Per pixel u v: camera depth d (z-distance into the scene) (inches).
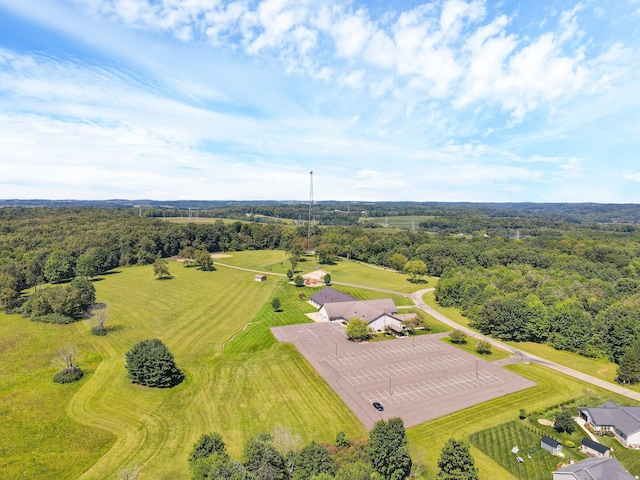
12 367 3024.1
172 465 1980.8
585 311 4138.8
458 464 1756.9
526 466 2048.5
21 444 2129.7
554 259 6973.4
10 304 4318.4
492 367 3287.4
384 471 1760.6
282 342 3695.9
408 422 2420.0
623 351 3385.8
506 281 5487.2
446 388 2883.9
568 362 3464.6
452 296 5246.1
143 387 2787.9
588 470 1803.6
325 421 2399.1
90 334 3789.4
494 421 2466.8
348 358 3380.9
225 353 3459.6
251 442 1807.3
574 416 2564.0
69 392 2691.9
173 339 3791.8
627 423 2327.8
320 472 1616.6
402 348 3654.0
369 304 4576.8
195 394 2716.5
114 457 2053.4
